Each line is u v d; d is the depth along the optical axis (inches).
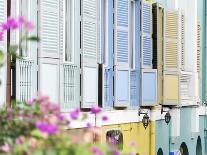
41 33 794.2
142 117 1131.9
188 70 1456.7
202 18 1551.4
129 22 1066.1
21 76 748.0
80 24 902.4
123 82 1037.8
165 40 1236.5
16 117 400.8
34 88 781.3
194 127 1487.5
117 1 1029.2
